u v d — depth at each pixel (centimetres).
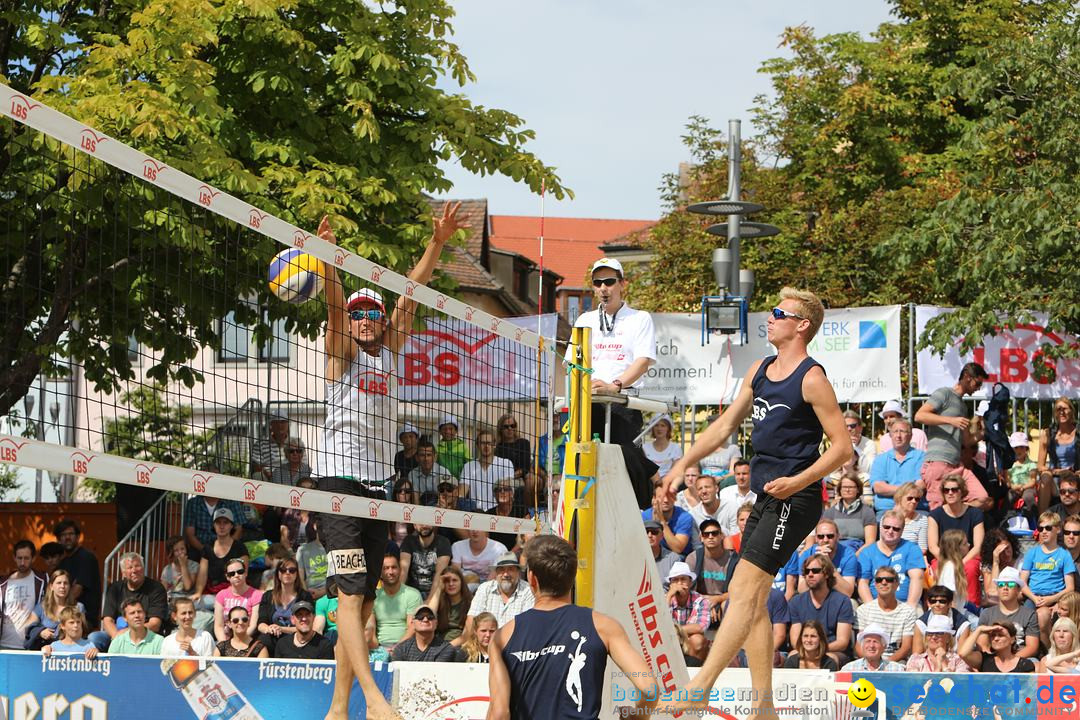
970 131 1559
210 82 1279
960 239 1489
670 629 620
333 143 1452
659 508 1047
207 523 1191
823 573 927
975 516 1057
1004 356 1360
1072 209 1408
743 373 1359
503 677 476
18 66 1488
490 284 3434
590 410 614
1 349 1144
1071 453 1252
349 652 545
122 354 1152
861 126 2567
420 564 1045
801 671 686
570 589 497
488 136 1512
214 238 1182
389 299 1229
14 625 1075
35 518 1450
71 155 989
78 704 732
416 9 1485
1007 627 882
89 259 1132
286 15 1456
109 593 1037
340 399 575
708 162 2558
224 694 717
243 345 1167
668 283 2395
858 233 2291
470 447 870
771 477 516
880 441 1279
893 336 1349
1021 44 1525
